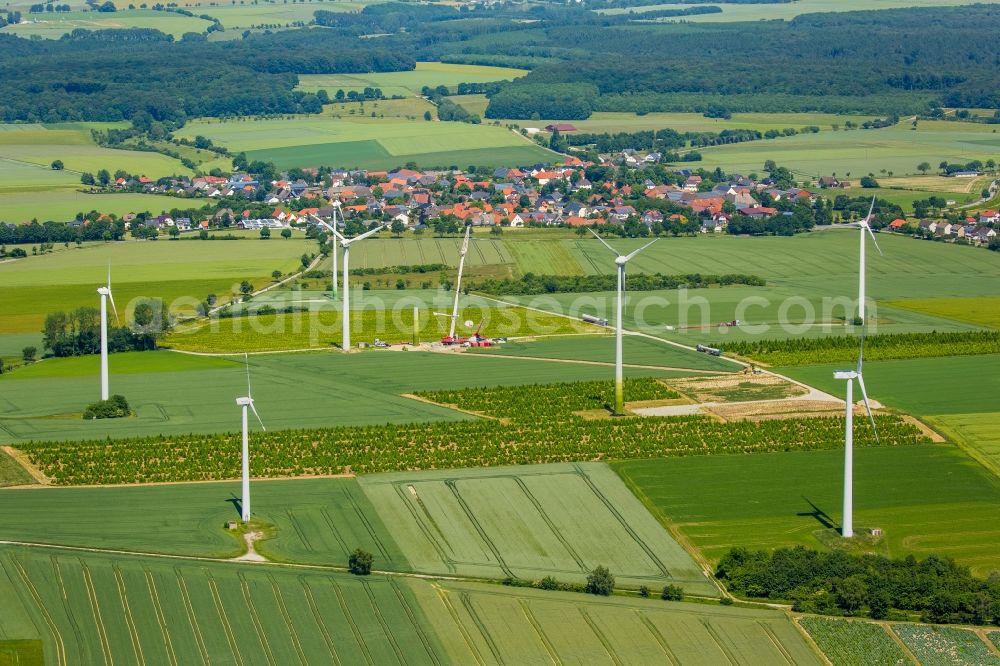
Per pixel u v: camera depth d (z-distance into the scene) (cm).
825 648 17625
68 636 17812
